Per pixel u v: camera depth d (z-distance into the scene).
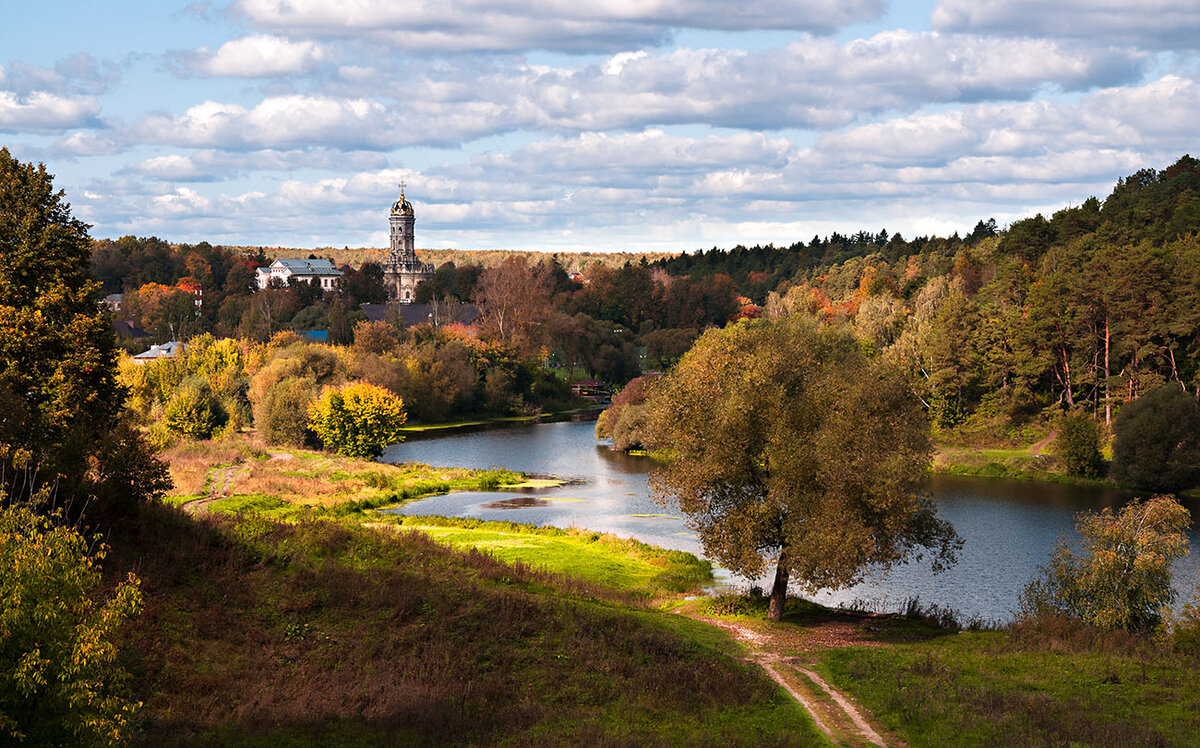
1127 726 23.64
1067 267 124.62
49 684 16.98
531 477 96.50
